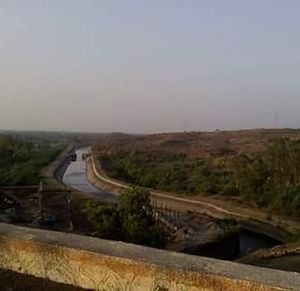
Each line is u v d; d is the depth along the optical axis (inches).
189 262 251.3
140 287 251.1
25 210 1261.1
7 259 291.0
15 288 270.5
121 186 2047.2
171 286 243.3
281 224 1214.9
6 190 1578.5
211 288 233.6
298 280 227.5
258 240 1149.7
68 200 1279.5
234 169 1798.7
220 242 943.7
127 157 2989.7
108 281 259.8
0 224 323.0
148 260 252.4
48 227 1083.3
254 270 240.7
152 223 743.7
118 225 725.3
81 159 3964.1
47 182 1985.7
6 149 2792.8
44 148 4224.9
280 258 642.8
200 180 1843.0
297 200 1301.7
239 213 1368.1
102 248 271.1
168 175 1999.3
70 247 271.6
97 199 1617.9
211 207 1489.9
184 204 1600.6
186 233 1011.9
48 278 278.2
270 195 1435.8
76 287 268.4
